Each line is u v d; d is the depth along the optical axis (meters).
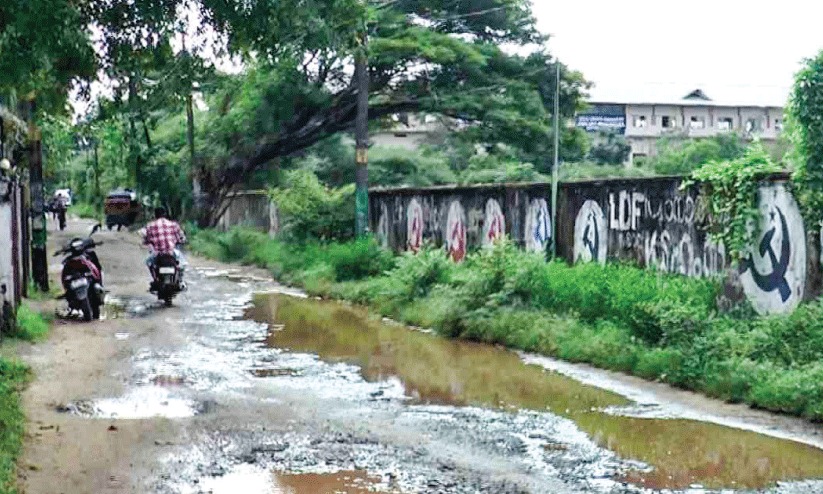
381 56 26.09
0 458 6.14
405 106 29.22
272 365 10.55
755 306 10.52
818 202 9.51
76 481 6.02
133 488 5.92
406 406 8.48
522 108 27.75
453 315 13.18
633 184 13.09
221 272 24.30
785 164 10.34
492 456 6.79
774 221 10.24
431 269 15.64
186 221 37.16
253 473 6.30
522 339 11.97
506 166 32.53
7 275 11.42
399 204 22.14
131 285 19.28
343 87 29.84
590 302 12.03
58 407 8.12
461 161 43.81
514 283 13.05
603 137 48.28
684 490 6.02
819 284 9.55
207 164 34.19
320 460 6.62
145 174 37.47
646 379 9.83
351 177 38.47
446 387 9.43
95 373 9.69
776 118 57.00
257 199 34.62
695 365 9.34
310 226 25.39
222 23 7.53
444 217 19.69
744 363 8.88
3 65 6.67
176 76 7.99
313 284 19.17
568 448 7.04
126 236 34.06
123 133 36.81
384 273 18.03
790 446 7.17
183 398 8.60
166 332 12.87
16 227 12.45
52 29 6.45
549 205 15.46
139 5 7.30
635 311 10.78
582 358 10.90
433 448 6.98
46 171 24.34
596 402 8.73
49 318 13.46
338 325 14.30
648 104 56.19
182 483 6.05
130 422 7.63
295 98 29.56
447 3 27.97
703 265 11.55
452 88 28.08
